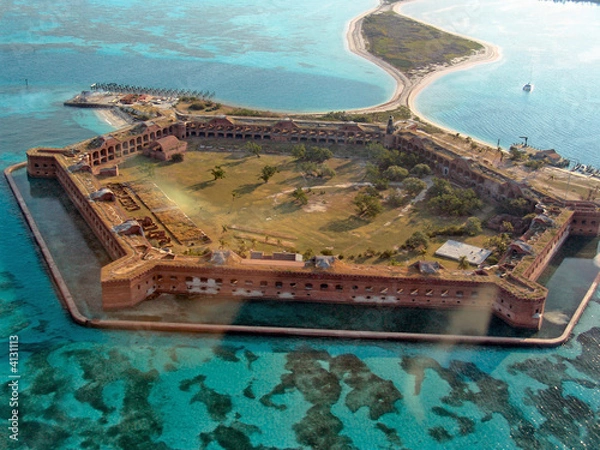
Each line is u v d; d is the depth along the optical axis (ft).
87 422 395.96
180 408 409.49
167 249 556.51
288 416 407.85
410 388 434.71
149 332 472.03
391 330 488.02
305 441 390.63
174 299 510.17
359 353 464.65
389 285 508.12
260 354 458.91
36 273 541.75
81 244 587.27
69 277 531.50
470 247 598.75
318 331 479.82
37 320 481.46
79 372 433.07
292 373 442.91
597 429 407.03
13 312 489.26
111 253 562.66
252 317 493.77
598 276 577.84
